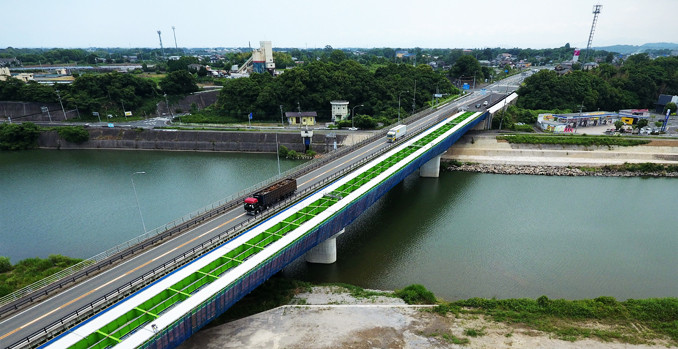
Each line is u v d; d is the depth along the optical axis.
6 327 33.00
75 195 81.88
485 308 45.09
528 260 57.12
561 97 157.62
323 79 142.50
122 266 41.84
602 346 38.50
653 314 42.97
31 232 65.38
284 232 46.97
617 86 170.88
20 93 143.00
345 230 68.50
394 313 44.44
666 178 94.50
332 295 48.41
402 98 148.25
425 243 62.81
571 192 84.69
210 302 33.97
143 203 76.75
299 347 38.81
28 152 120.62
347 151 85.94
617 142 107.25
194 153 117.44
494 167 101.75
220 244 45.53
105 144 124.00
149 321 32.25
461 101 147.50
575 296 49.00
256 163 104.62
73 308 35.25
